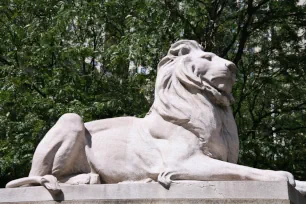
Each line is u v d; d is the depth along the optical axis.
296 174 11.74
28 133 9.84
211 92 4.45
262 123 12.38
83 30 11.63
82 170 4.49
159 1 10.29
